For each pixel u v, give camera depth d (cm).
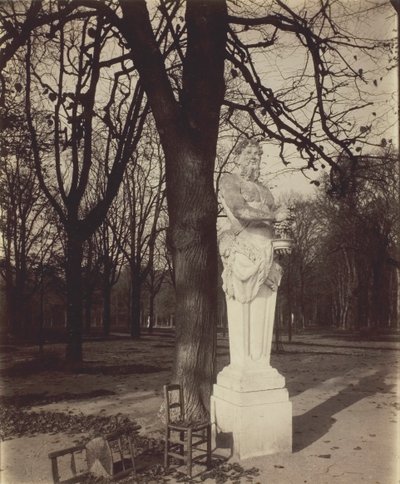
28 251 2916
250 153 670
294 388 1155
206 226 768
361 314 4181
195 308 761
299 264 4016
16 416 823
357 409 905
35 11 859
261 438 616
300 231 3978
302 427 768
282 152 1120
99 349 2286
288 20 905
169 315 7069
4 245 2816
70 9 855
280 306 4359
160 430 730
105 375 1357
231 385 637
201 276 764
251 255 636
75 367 1481
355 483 525
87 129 1325
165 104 761
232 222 657
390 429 752
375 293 3466
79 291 1571
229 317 666
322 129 1012
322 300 6000
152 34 782
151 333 4006
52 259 2842
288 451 632
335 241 3688
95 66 1108
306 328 5150
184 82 802
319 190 3575
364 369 1521
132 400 981
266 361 650
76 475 542
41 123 1750
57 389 1128
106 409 898
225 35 805
